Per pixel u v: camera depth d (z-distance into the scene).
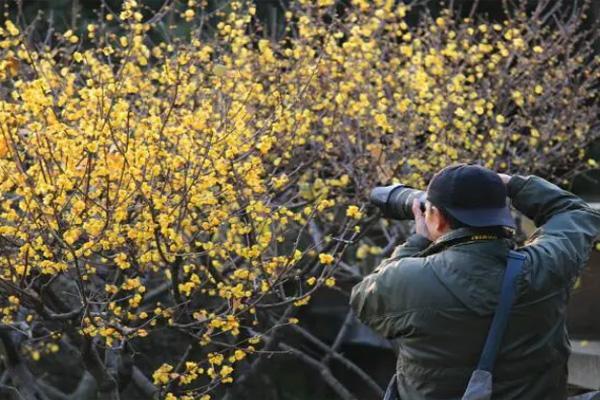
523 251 5.03
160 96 9.34
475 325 4.89
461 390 4.95
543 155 10.51
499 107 10.46
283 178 7.71
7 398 10.95
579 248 5.11
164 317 8.54
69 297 9.38
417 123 9.43
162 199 6.92
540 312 4.94
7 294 8.40
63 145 6.96
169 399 7.70
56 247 7.50
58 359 13.16
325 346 11.55
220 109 8.38
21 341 10.16
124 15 8.08
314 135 9.55
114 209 7.00
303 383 14.05
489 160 9.54
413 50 11.06
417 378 5.04
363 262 11.66
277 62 9.48
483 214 4.97
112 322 7.53
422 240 5.31
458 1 13.33
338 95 8.45
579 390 9.34
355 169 9.52
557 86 11.27
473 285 4.90
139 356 12.91
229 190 7.38
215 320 7.30
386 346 13.73
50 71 8.49
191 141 7.34
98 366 8.17
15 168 7.21
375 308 5.10
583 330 10.02
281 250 9.87
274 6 12.36
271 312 10.41
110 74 8.45
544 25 13.02
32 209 6.94
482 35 12.49
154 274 10.72
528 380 4.98
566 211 5.26
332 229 10.30
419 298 4.95
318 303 14.28
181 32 12.00
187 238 8.00
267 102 9.08
